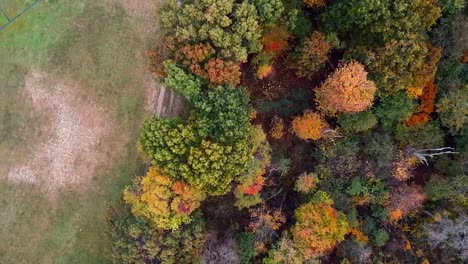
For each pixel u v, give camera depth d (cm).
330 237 3609
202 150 3353
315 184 3997
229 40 3359
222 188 3506
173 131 3369
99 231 4109
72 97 4106
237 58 3425
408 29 3412
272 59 3944
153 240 3541
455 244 3750
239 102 3506
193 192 3469
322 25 3809
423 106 3972
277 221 3903
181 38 3384
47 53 4088
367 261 3878
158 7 4097
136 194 3647
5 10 4097
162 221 3500
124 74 4109
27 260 4109
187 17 3375
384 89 3712
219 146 3316
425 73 3612
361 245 3853
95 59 4097
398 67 3512
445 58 3891
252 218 3972
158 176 3431
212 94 3422
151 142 3438
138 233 3556
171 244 3578
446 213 3891
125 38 4103
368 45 3644
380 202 4031
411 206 3962
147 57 4062
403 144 4041
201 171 3319
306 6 3844
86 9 4091
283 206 4091
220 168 3359
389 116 3847
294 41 3812
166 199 3438
